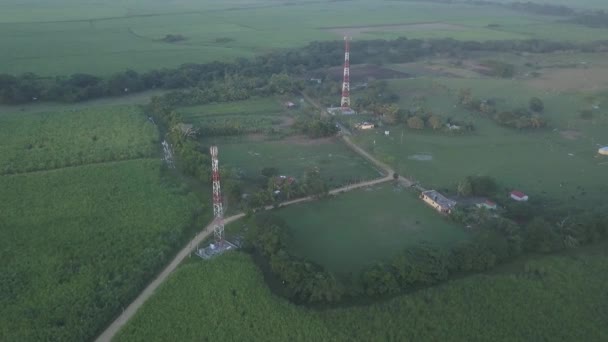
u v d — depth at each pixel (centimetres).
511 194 14338
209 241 11912
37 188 13700
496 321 9481
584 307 9881
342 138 18788
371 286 10262
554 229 12212
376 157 17025
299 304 9956
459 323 9419
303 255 11438
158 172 15000
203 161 15450
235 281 10238
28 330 8844
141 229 11988
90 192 13588
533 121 19938
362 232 12481
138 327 9062
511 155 17475
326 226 12712
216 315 9381
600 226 12281
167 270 10819
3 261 10631
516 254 11556
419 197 14312
